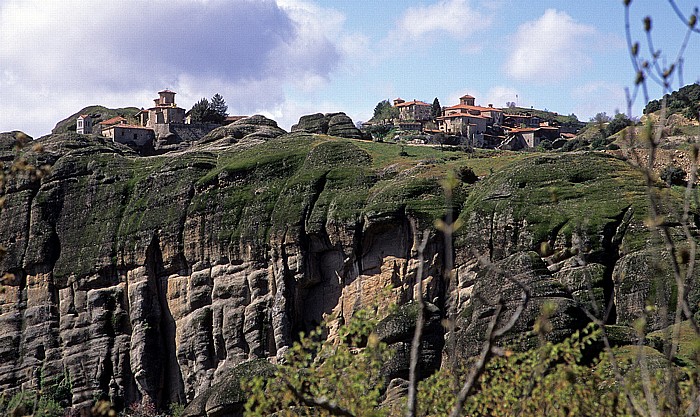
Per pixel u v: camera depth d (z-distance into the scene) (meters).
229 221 116.25
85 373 120.44
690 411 23.55
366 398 33.91
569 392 34.44
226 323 113.38
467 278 97.00
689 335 68.06
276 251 111.44
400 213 102.94
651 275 81.88
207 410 81.19
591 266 87.81
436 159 116.56
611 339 67.56
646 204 90.12
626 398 26.70
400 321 82.62
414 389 22.19
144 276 120.75
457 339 76.69
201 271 117.25
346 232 106.69
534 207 94.94
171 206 121.50
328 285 109.75
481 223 97.19
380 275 104.38
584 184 96.25
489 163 112.31
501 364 37.34
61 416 114.88
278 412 37.16
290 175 117.56
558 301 71.19
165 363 118.69
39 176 32.12
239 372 82.62
